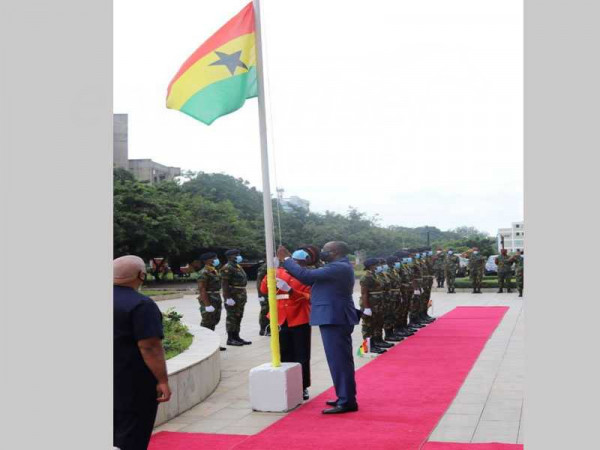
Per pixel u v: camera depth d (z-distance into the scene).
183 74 6.75
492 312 16.53
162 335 4.06
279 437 5.57
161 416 6.13
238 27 6.75
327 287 6.48
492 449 5.07
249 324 15.27
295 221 42.81
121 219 30.19
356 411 6.48
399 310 11.99
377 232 46.41
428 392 7.32
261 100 6.74
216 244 35.78
